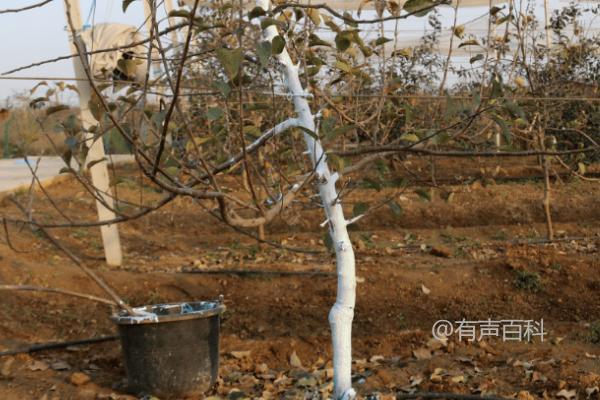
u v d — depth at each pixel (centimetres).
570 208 1024
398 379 538
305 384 514
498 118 340
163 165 330
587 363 552
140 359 504
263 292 710
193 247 927
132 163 1380
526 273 714
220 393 523
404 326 660
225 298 705
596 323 639
